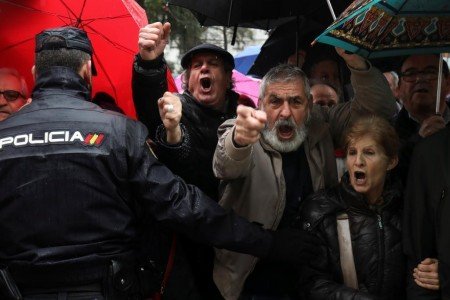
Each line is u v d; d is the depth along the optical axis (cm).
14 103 353
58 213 245
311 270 289
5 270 245
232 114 363
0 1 354
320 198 296
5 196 245
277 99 304
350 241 288
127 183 257
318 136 318
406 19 300
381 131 291
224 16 386
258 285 306
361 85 319
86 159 248
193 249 316
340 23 254
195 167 314
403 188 301
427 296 274
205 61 352
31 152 246
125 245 258
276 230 297
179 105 279
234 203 304
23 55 370
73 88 263
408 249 278
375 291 283
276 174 304
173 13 778
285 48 490
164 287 290
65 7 359
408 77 384
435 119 330
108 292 250
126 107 383
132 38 366
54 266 243
